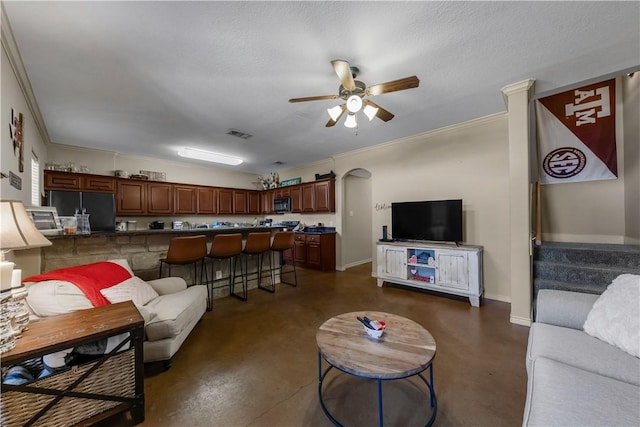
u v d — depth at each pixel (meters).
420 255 3.87
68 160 4.44
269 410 1.53
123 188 4.84
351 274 5.07
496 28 1.76
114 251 2.69
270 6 1.55
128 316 1.49
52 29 1.70
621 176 3.11
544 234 3.57
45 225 2.24
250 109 3.03
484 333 2.46
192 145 4.52
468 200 3.66
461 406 1.53
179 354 2.15
